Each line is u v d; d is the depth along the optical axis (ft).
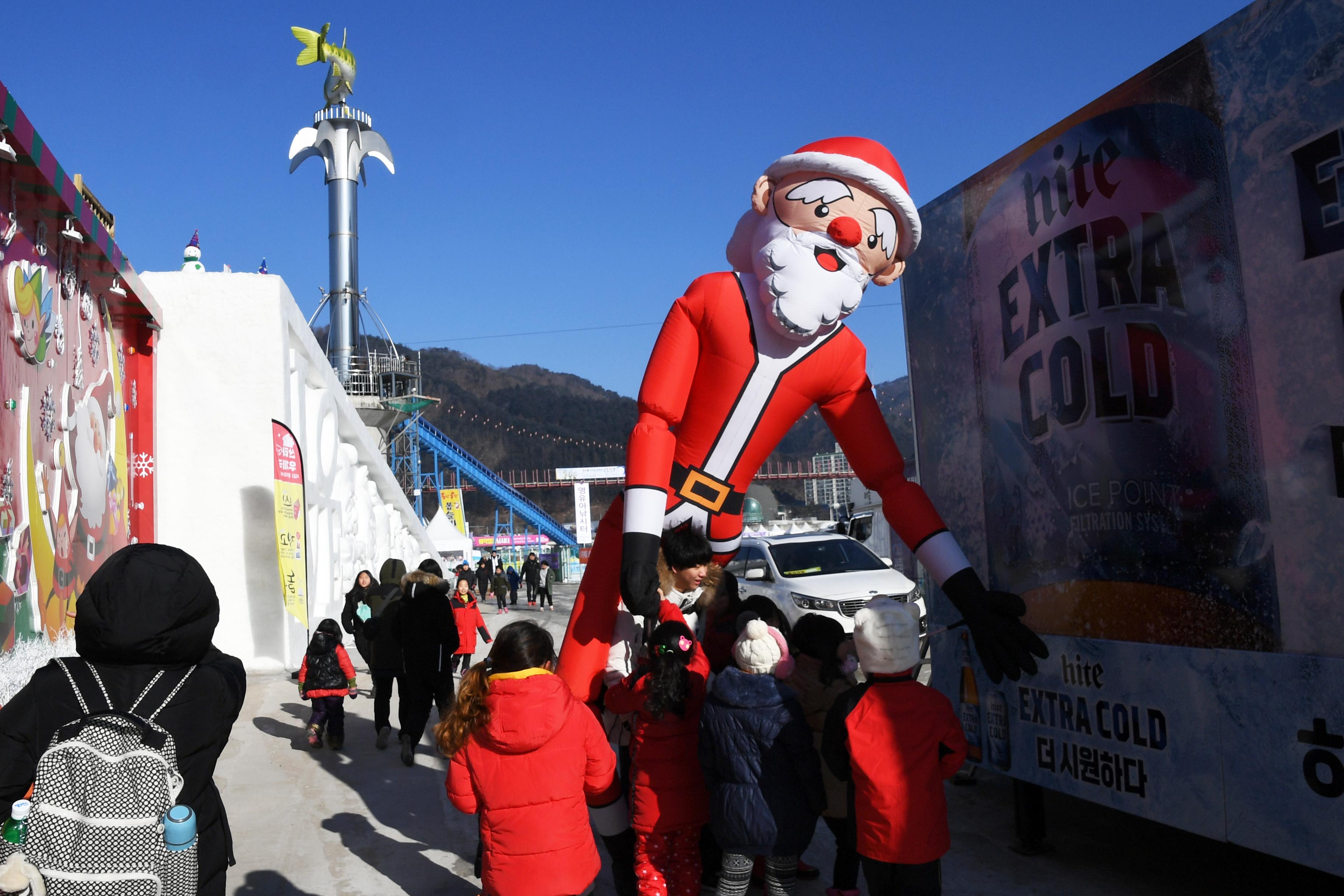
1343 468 9.76
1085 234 13.00
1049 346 13.75
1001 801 17.99
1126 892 13.29
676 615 14.05
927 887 10.66
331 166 119.65
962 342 15.87
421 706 23.02
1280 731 10.37
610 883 15.66
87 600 8.14
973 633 12.80
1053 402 13.71
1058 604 13.69
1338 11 9.66
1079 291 13.12
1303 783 10.12
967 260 15.69
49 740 7.95
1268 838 10.49
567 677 14.08
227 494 39.83
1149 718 12.07
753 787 11.46
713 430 13.69
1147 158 11.98
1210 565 11.23
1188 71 11.37
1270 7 10.35
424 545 108.58
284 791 20.70
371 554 71.61
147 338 37.63
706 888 14.51
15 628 22.39
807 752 11.46
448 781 10.69
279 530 37.50
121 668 8.10
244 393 40.22
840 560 38.27
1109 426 12.64
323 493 51.80
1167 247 11.75
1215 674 11.15
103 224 28.50
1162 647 11.90
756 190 13.83
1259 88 10.50
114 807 7.49
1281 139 10.26
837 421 14.24
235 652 39.32
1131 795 12.34
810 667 13.67
